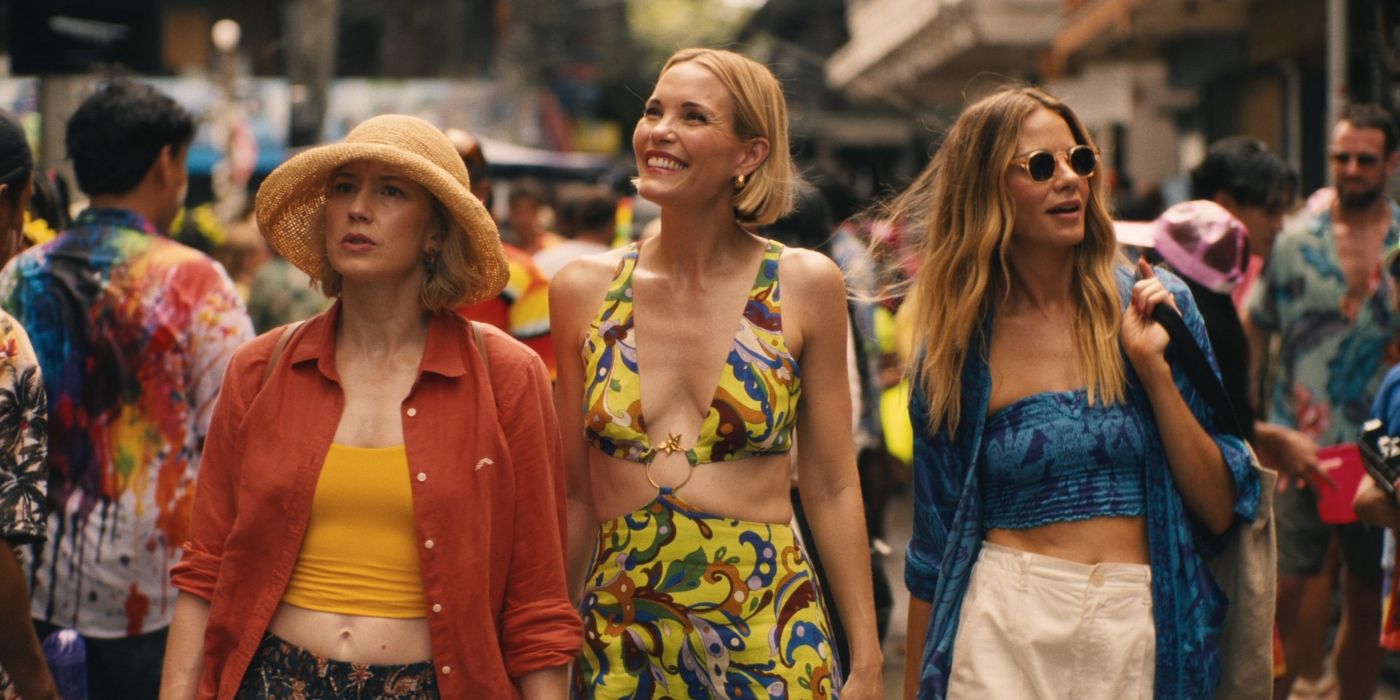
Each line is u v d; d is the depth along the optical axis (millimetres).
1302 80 13281
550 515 3428
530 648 3369
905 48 20547
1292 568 6535
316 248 3496
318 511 3309
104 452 4695
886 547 6031
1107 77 17797
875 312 6145
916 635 4250
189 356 4742
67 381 4703
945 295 4137
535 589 3400
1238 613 4062
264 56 28047
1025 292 4141
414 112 29734
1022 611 3969
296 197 3459
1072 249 4121
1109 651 3918
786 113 4020
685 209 3883
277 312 7152
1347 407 6480
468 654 3287
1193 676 3953
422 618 3301
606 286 3971
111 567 4672
